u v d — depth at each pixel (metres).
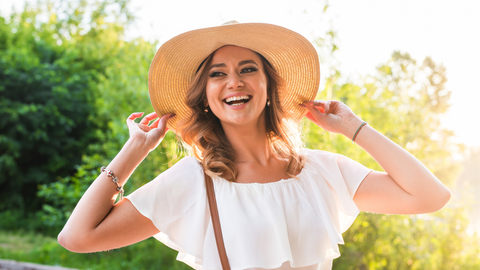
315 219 1.65
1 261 6.29
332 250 1.65
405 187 1.62
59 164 13.57
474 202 6.57
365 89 6.40
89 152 13.62
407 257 5.95
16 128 12.67
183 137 1.87
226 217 1.60
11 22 15.10
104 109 7.91
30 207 13.48
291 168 1.76
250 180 1.72
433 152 6.76
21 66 13.11
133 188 6.33
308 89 1.92
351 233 5.97
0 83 12.76
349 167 1.79
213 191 1.66
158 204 1.59
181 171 1.70
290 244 1.60
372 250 6.02
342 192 1.72
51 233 10.85
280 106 1.92
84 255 7.68
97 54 15.15
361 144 1.75
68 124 13.52
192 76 1.89
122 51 8.10
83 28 17.48
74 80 13.73
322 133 5.68
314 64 1.88
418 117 6.61
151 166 6.32
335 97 6.05
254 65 1.72
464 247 6.53
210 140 1.81
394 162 1.66
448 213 6.38
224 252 1.56
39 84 13.19
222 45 1.74
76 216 1.49
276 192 1.66
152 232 1.62
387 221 5.88
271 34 1.72
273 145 1.88
